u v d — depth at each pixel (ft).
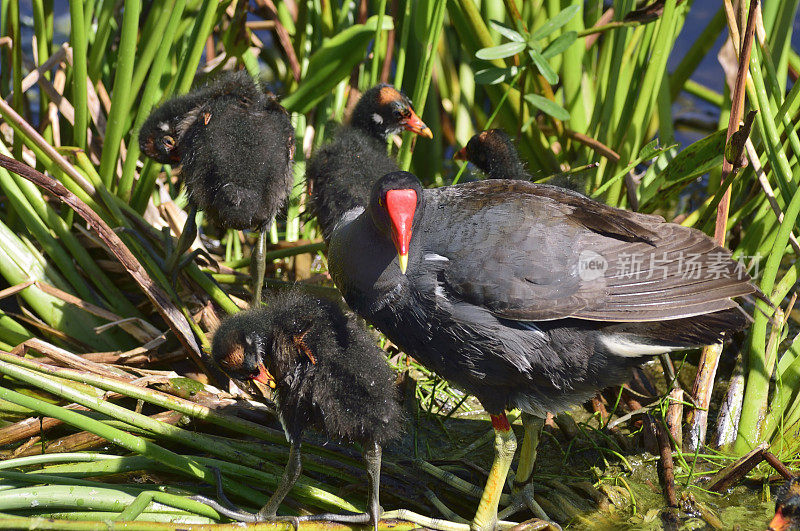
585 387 21.56
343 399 20.66
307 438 25.13
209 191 25.09
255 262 27.40
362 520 20.95
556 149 36.40
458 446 25.68
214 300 28.25
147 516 20.53
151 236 28.76
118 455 22.82
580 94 34.60
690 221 30.17
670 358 29.07
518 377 21.12
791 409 25.64
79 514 20.44
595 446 24.80
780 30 31.58
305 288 29.50
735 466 23.47
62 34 44.39
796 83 26.71
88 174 28.48
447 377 22.07
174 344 27.32
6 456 23.41
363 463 23.72
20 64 30.55
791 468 24.29
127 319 26.96
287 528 20.63
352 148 28.55
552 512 23.17
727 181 25.58
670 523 22.54
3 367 21.66
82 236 29.91
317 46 37.63
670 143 34.88
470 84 39.91
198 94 26.89
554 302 20.08
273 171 25.36
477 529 21.89
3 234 27.86
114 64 35.63
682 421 26.40
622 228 20.51
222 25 37.01
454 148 41.45
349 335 21.57
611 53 33.47
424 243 21.06
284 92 40.06
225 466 21.98
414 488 23.36
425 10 30.01
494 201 21.15
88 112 31.24
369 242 21.07
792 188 26.50
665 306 19.71
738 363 26.96
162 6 28.66
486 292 20.27
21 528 18.86
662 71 32.37
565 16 30.19
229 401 25.22
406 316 21.25
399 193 20.01
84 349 27.63
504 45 29.96
